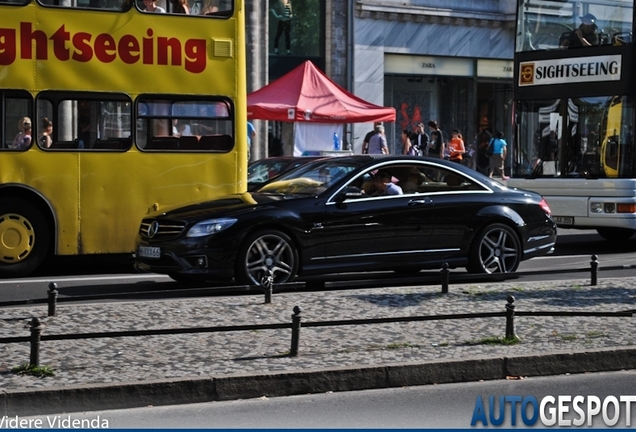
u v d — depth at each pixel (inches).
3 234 972.6
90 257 1180.5
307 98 1667.1
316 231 858.1
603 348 609.6
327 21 2202.3
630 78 1248.2
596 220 1259.8
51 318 700.0
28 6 979.3
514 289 837.2
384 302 768.9
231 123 1047.0
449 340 633.6
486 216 924.0
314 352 599.5
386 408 522.6
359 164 898.1
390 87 2292.1
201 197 1037.2
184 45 1028.5
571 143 1290.6
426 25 2326.5
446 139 2367.1
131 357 584.7
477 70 2407.7
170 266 837.2
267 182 936.9
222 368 557.9
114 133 1007.6
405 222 890.7
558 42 1311.5
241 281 837.2
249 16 2084.2
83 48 995.3
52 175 986.1
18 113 978.7
